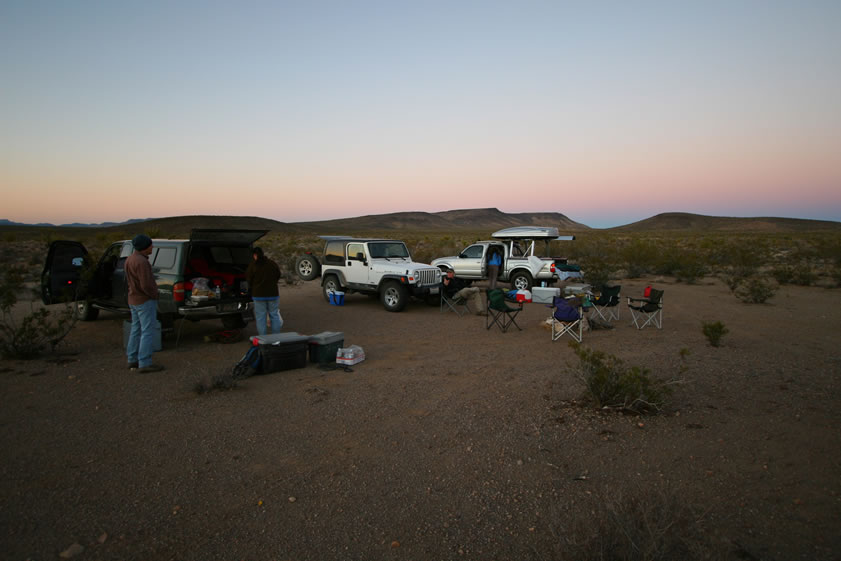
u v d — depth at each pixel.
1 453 4.11
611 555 2.51
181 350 7.81
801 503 3.29
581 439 4.38
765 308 11.83
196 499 3.43
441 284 11.64
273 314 8.24
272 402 5.39
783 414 4.87
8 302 7.50
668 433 4.47
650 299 9.57
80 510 3.28
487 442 4.35
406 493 3.51
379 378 6.30
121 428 4.66
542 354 7.52
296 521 3.17
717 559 2.55
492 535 3.00
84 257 9.02
